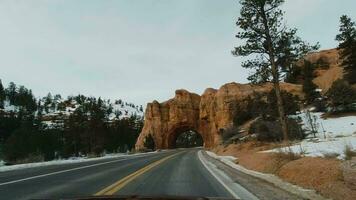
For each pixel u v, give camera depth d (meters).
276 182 13.37
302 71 93.44
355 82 70.88
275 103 56.97
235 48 34.91
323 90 76.62
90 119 100.69
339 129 45.41
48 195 10.92
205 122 118.94
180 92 129.88
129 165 26.50
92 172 20.14
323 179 11.03
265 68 34.34
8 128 127.06
